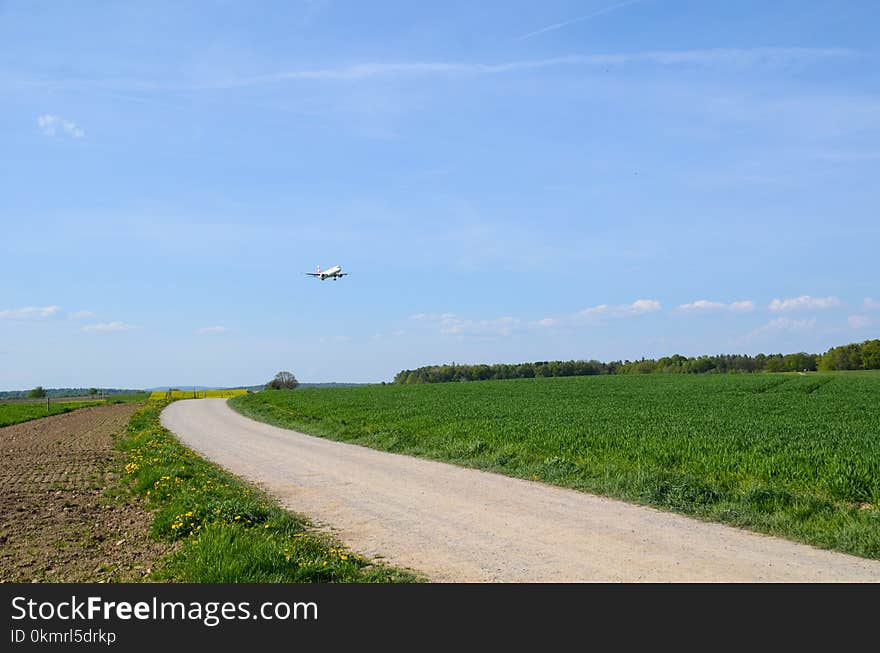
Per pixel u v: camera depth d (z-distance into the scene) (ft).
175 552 30.89
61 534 35.53
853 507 39.40
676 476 48.75
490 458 64.28
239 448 86.12
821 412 107.65
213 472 58.29
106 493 48.70
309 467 66.18
